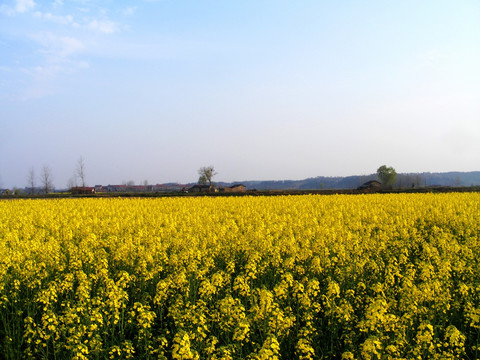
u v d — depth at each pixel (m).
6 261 13.28
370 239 17.81
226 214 28.58
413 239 19.78
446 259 13.02
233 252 16.61
